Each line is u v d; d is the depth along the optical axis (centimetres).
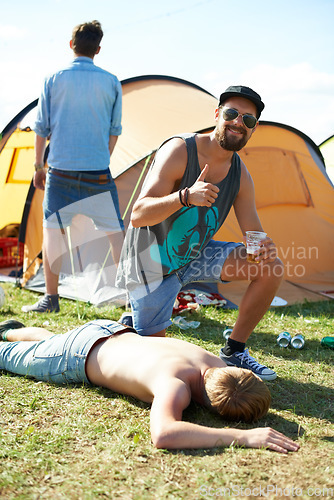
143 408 257
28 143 637
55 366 284
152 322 323
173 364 245
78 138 444
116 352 268
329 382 304
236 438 217
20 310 456
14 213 657
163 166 292
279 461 206
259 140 594
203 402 248
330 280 583
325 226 620
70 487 189
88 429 234
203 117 590
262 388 243
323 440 229
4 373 302
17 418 243
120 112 466
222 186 313
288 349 364
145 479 194
